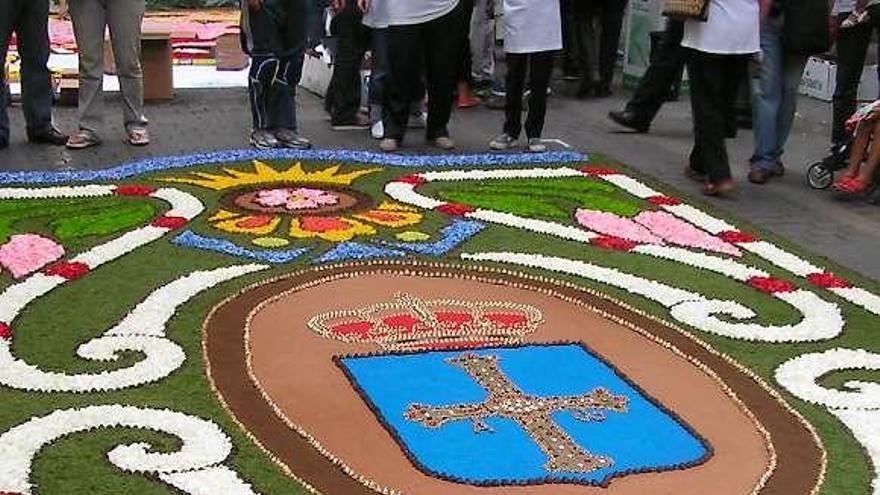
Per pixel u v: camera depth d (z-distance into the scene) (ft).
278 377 14.48
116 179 24.21
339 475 12.09
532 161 27.02
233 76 37.93
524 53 27.02
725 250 20.66
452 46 27.30
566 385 14.53
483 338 16.01
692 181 25.89
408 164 26.40
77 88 31.83
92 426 12.91
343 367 14.80
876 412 14.11
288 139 27.78
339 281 18.20
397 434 13.01
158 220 21.17
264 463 12.25
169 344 15.33
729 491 12.06
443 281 18.39
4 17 25.79
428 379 14.55
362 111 31.58
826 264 20.07
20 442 12.42
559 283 18.48
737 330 16.70
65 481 11.69
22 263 18.47
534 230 21.44
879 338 16.69
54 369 14.43
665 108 35.01
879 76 30.48
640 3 36.96
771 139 25.59
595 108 34.71
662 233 21.58
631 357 15.56
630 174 26.17
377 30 28.71
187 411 13.41
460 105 34.01
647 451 12.89
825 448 13.14
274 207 22.41
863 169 24.76
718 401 14.30
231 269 18.53
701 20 23.25
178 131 29.40
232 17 55.21
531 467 12.41
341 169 25.73
